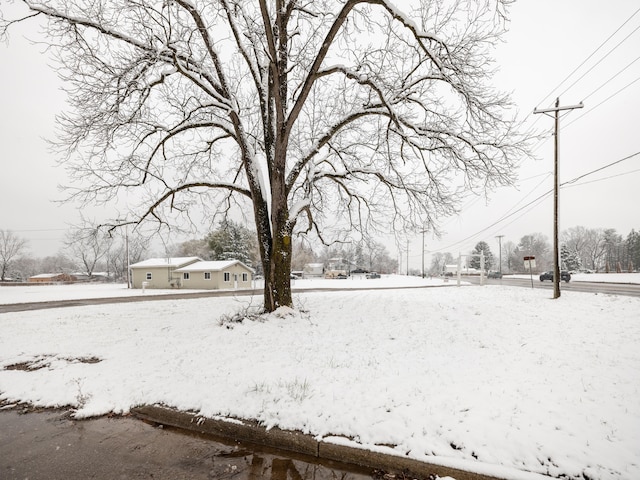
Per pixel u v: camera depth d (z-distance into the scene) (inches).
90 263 2721.5
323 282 1717.5
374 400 176.2
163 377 217.9
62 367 250.2
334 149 465.1
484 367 228.5
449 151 416.5
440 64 360.2
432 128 409.4
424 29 377.7
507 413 160.2
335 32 355.6
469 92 370.9
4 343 325.7
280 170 390.9
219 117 429.1
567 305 480.1
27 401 199.5
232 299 706.2
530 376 207.2
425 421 154.4
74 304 727.1
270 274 390.6
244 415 166.2
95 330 376.8
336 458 142.3
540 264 3956.7
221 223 552.7
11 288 1707.7
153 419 178.2
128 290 1405.0
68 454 146.4
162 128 410.9
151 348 288.2
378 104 392.8
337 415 161.3
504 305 492.7
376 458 136.3
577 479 118.9
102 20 340.5
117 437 161.3
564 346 269.0
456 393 184.1
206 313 475.5
